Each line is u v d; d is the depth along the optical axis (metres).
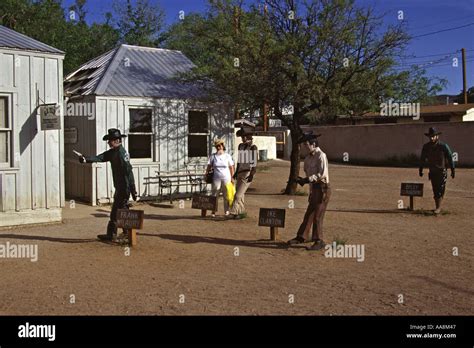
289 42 14.94
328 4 15.32
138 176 14.85
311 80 15.09
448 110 37.44
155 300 6.42
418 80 16.72
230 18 15.79
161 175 15.19
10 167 10.88
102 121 14.20
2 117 10.87
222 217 12.33
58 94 11.46
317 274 7.61
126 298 6.49
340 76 15.69
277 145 37.38
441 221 11.97
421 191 13.32
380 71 15.88
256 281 7.25
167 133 15.40
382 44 15.81
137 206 14.15
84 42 24.84
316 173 9.08
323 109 16.30
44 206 11.40
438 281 7.27
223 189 12.30
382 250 9.11
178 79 15.98
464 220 12.10
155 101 15.09
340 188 18.98
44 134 11.32
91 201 14.18
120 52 16.55
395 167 29.11
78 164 14.84
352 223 11.65
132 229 9.18
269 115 17.80
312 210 9.26
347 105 15.55
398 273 7.68
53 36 23.19
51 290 6.80
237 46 15.26
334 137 34.78
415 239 10.02
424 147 13.04
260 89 15.38
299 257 8.60
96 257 8.50
